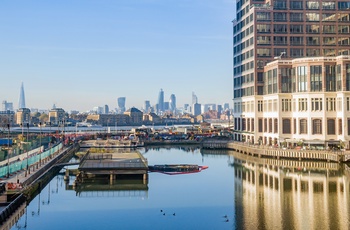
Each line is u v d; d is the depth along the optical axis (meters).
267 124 168.50
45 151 127.75
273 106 161.50
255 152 154.62
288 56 176.62
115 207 76.56
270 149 146.25
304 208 71.69
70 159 156.62
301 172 111.25
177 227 63.12
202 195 85.44
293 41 177.12
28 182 87.31
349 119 142.00
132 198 84.00
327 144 143.12
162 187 95.25
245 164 132.88
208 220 66.19
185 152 181.62
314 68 148.25
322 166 122.06
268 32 177.25
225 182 100.25
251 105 182.38
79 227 64.25
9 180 86.12
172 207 75.62
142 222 66.25
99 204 79.12
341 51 176.88
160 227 63.38
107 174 104.25
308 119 147.62
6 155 109.62
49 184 100.75
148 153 177.00
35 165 109.38
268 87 168.38
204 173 115.50
